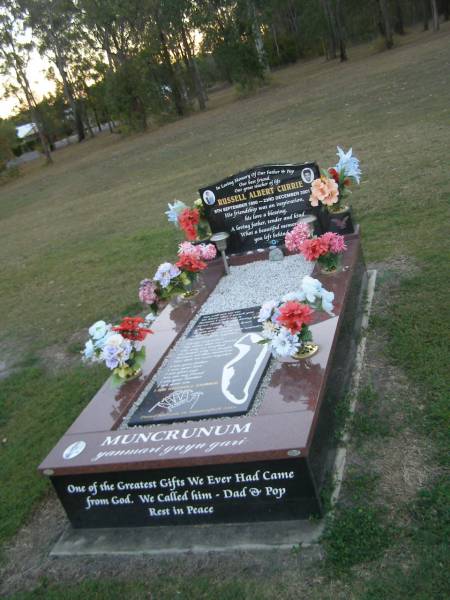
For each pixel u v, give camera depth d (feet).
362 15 88.94
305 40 107.76
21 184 65.00
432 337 10.38
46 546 8.22
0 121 83.25
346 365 9.79
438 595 6.06
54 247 26.48
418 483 7.50
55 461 7.95
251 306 11.94
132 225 26.03
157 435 7.98
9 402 12.62
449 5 86.07
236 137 43.93
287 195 13.85
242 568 7.02
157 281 12.25
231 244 14.85
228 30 71.77
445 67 42.57
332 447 8.26
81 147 91.25
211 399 8.66
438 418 8.46
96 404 9.30
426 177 19.13
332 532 7.06
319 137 32.99
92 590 7.25
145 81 73.51
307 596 6.47
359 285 12.14
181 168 38.63
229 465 7.25
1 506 9.22
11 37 75.82
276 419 7.66
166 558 7.45
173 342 10.91
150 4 68.03
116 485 7.78
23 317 17.93
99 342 9.68
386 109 34.68
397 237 15.20
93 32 77.10
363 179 20.98
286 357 9.09
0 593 7.63
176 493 7.66
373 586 6.35
